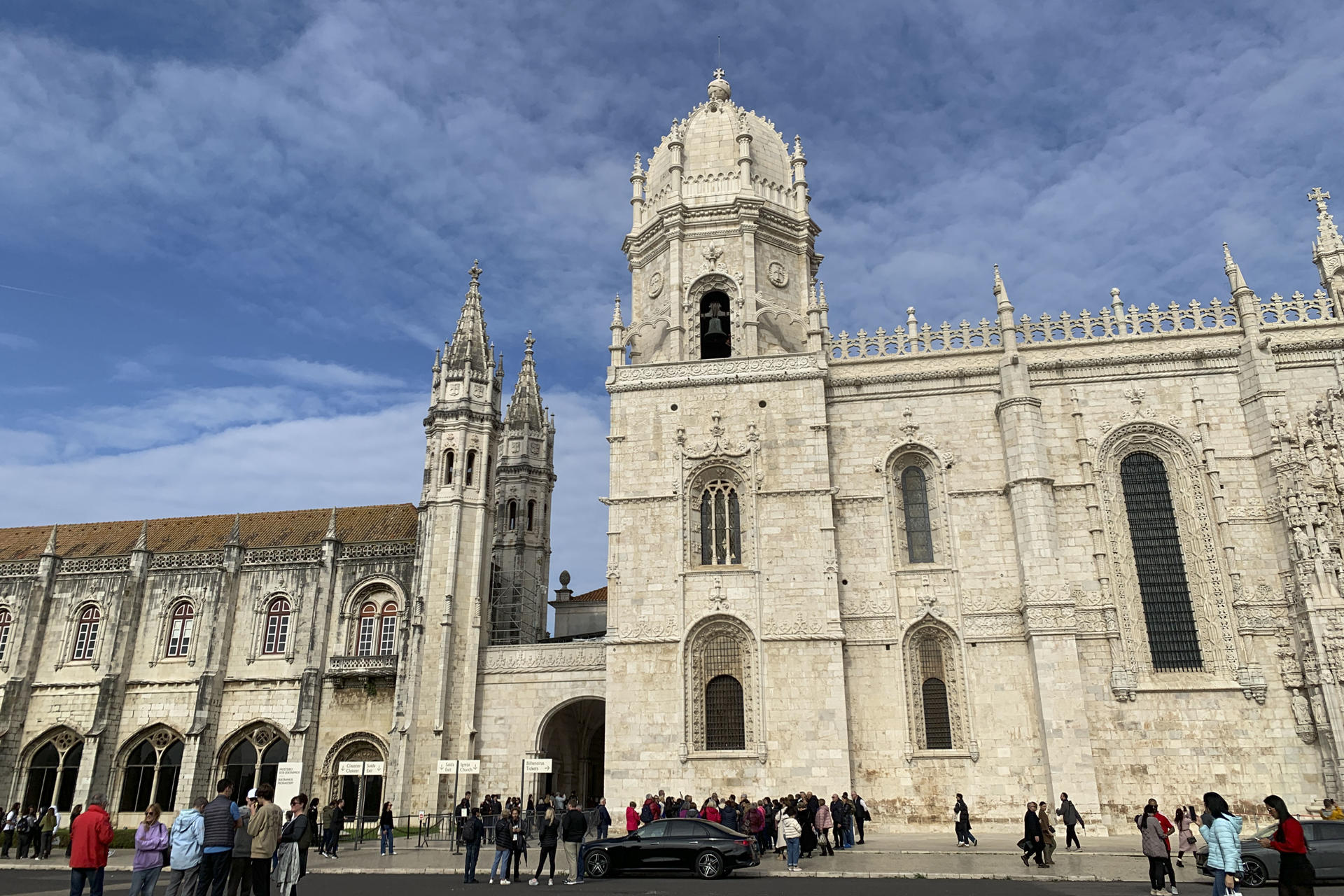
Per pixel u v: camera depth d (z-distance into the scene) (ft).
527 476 218.18
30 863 128.88
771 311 164.86
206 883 59.67
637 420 155.53
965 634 139.85
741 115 179.01
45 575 197.77
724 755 137.18
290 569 190.19
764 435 151.33
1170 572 140.46
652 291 172.35
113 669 185.68
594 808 176.14
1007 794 132.36
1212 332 148.05
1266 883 85.46
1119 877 88.79
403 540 187.01
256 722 179.83
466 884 90.33
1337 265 149.18
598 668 162.09
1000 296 154.51
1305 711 129.08
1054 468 145.38
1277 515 137.28
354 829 163.63
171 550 201.36
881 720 138.72
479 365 186.91
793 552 144.77
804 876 93.09
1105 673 135.23
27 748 187.21
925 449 150.20
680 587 145.07
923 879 89.76
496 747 161.17
